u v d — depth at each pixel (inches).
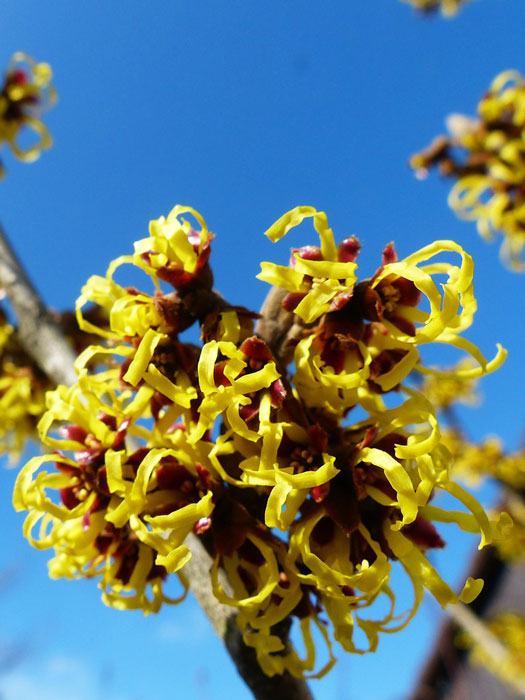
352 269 3.8
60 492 4.4
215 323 4.1
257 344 4.0
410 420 4.0
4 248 7.5
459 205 15.3
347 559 4.0
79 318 4.2
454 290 3.8
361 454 3.9
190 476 4.1
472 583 3.8
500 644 17.0
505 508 20.7
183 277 4.2
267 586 3.8
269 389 3.8
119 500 4.3
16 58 11.0
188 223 4.5
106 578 4.5
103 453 4.2
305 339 4.1
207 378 3.7
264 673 4.2
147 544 4.0
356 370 4.0
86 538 4.4
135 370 3.9
